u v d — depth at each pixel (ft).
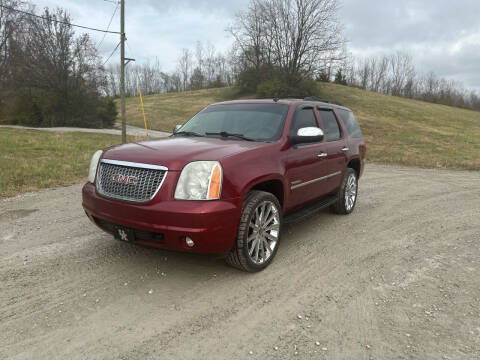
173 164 10.12
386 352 7.85
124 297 9.98
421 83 297.53
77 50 113.91
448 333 8.60
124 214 10.36
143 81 322.96
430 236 15.96
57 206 19.58
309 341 8.21
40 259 12.41
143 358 7.54
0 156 34.91
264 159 11.72
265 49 160.66
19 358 7.43
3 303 9.53
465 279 11.60
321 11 143.95
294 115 14.34
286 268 12.14
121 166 10.85
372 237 15.61
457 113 161.07
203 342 8.11
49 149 43.11
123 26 65.21
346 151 17.90
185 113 146.10
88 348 7.81
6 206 19.40
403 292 10.62
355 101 152.15
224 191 10.12
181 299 9.94
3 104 118.83
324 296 10.30
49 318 8.90
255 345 8.03
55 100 112.37
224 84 281.95
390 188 27.99
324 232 16.17
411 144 69.87
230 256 11.09
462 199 24.11
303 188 14.06
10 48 119.14
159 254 12.96
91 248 13.46
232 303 9.79
